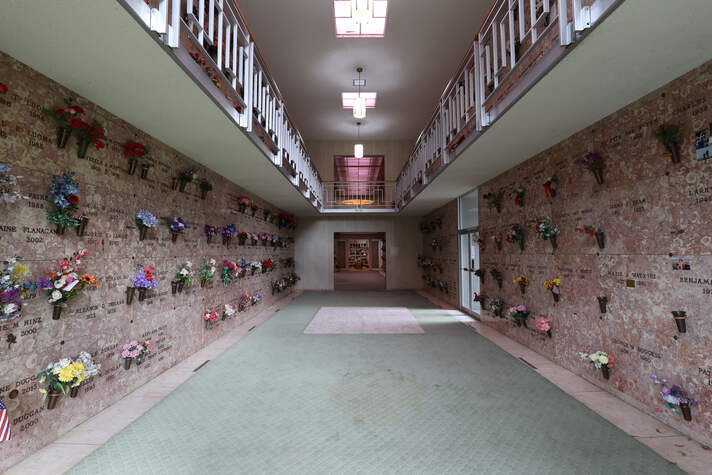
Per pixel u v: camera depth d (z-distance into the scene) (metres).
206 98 2.94
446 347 5.05
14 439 2.27
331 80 8.48
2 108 2.22
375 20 6.40
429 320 7.08
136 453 2.41
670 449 2.42
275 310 8.30
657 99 2.85
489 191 6.34
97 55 2.29
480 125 3.81
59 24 1.96
